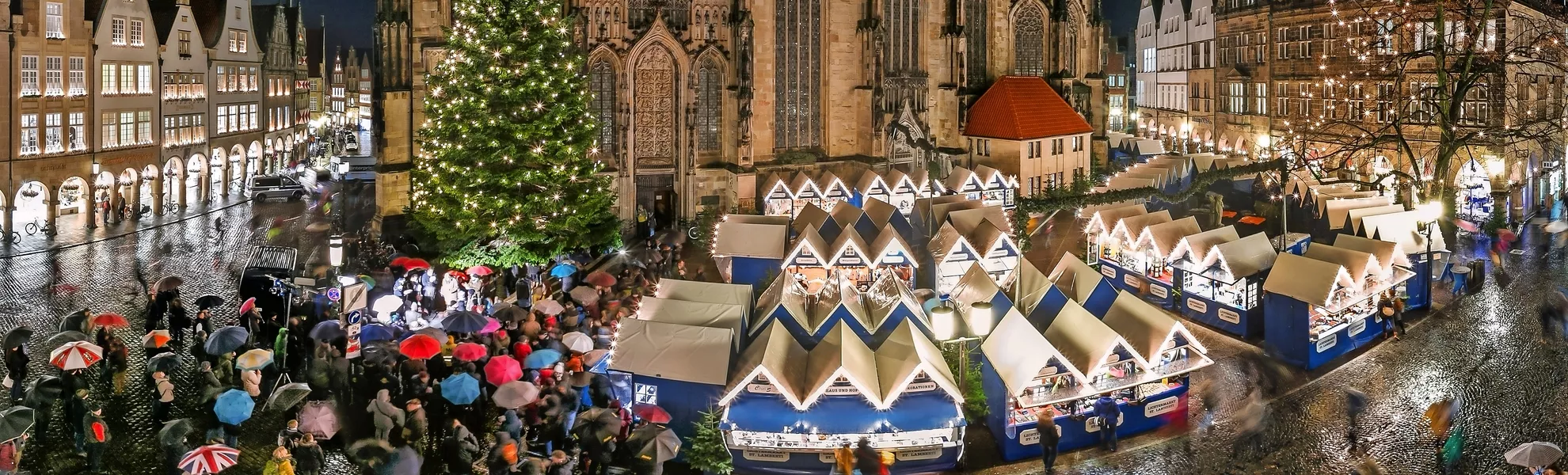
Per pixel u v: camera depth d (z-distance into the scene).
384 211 65.94
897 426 29.17
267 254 44.44
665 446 26.03
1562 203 84.25
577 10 67.00
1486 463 29.84
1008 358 31.08
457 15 56.66
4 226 65.94
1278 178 68.44
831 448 29.23
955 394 29.45
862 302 37.22
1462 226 65.94
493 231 53.59
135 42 79.75
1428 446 31.33
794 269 49.78
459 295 46.34
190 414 33.44
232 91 98.50
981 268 38.72
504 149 53.91
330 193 82.88
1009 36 89.69
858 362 29.73
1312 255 44.78
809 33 78.44
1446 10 73.12
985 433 32.81
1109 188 72.94
